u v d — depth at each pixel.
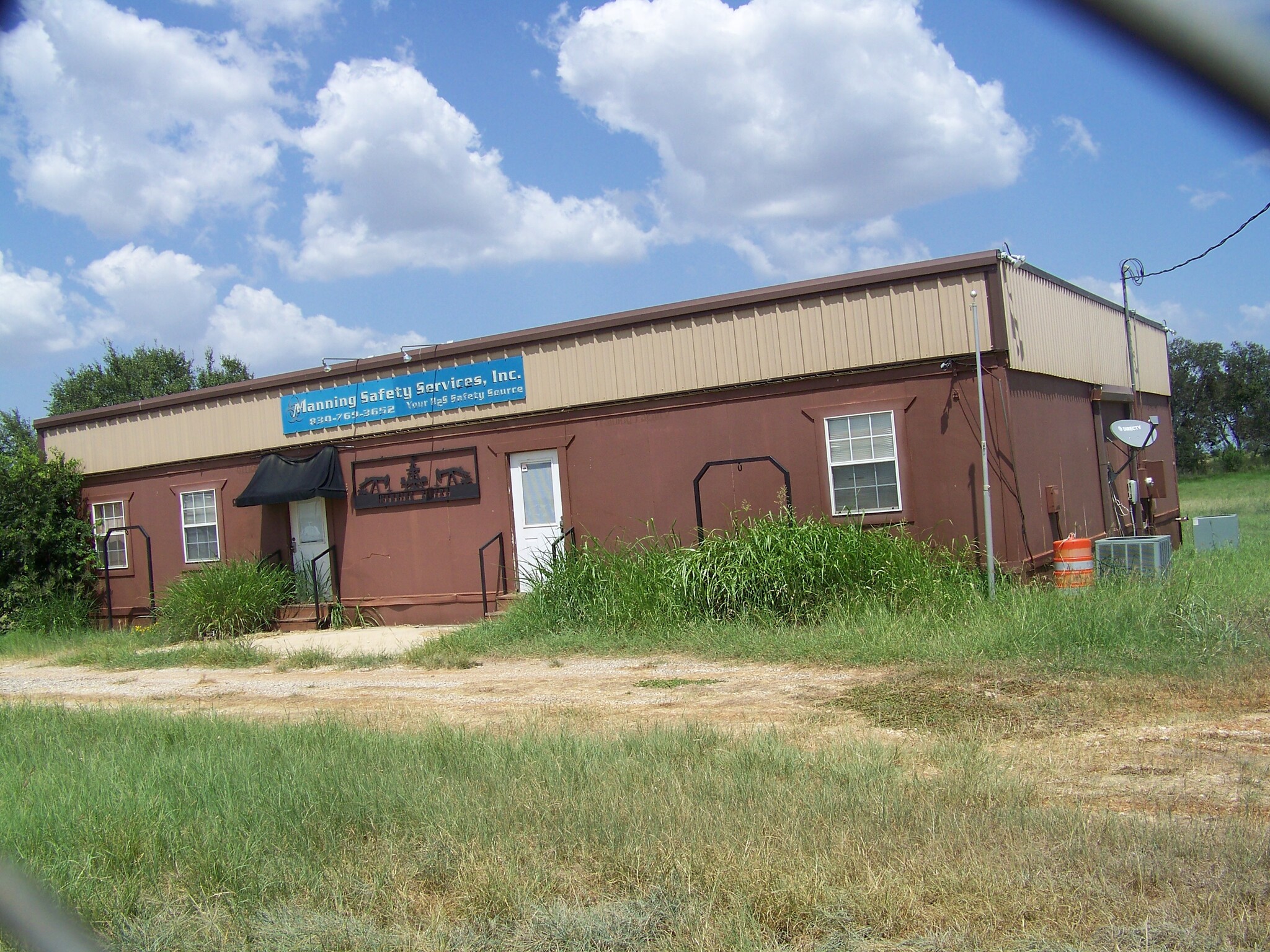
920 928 4.13
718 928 4.16
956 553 12.74
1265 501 36.28
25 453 20.42
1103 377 17.19
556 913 4.42
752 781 5.80
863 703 8.41
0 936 4.49
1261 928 3.86
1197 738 6.71
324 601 17.59
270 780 6.29
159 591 19.61
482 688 10.54
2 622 19.92
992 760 6.28
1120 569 12.73
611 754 6.58
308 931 4.40
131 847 5.32
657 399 14.78
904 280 13.20
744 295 14.18
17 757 7.70
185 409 19.36
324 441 17.70
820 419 13.66
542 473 15.79
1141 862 4.43
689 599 12.52
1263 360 58.72
